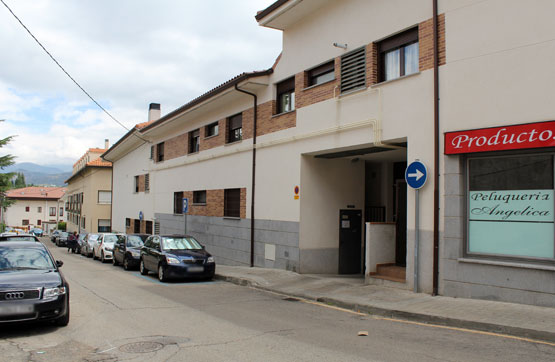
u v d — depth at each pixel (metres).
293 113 13.70
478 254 8.56
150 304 9.60
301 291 10.75
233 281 13.39
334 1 12.36
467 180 8.82
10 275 7.25
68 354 5.82
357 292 10.04
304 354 5.65
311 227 13.41
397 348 5.86
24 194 90.31
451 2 9.14
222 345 6.15
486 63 8.52
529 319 6.78
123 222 34.09
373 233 11.21
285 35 14.41
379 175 14.78
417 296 9.12
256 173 15.62
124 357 5.63
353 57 11.59
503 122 8.22
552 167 7.77
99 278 14.83
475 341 6.16
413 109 9.83
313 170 13.52
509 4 8.27
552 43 7.71
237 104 17.28
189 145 21.98
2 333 6.96
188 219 21.38
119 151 34.47
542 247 7.81
